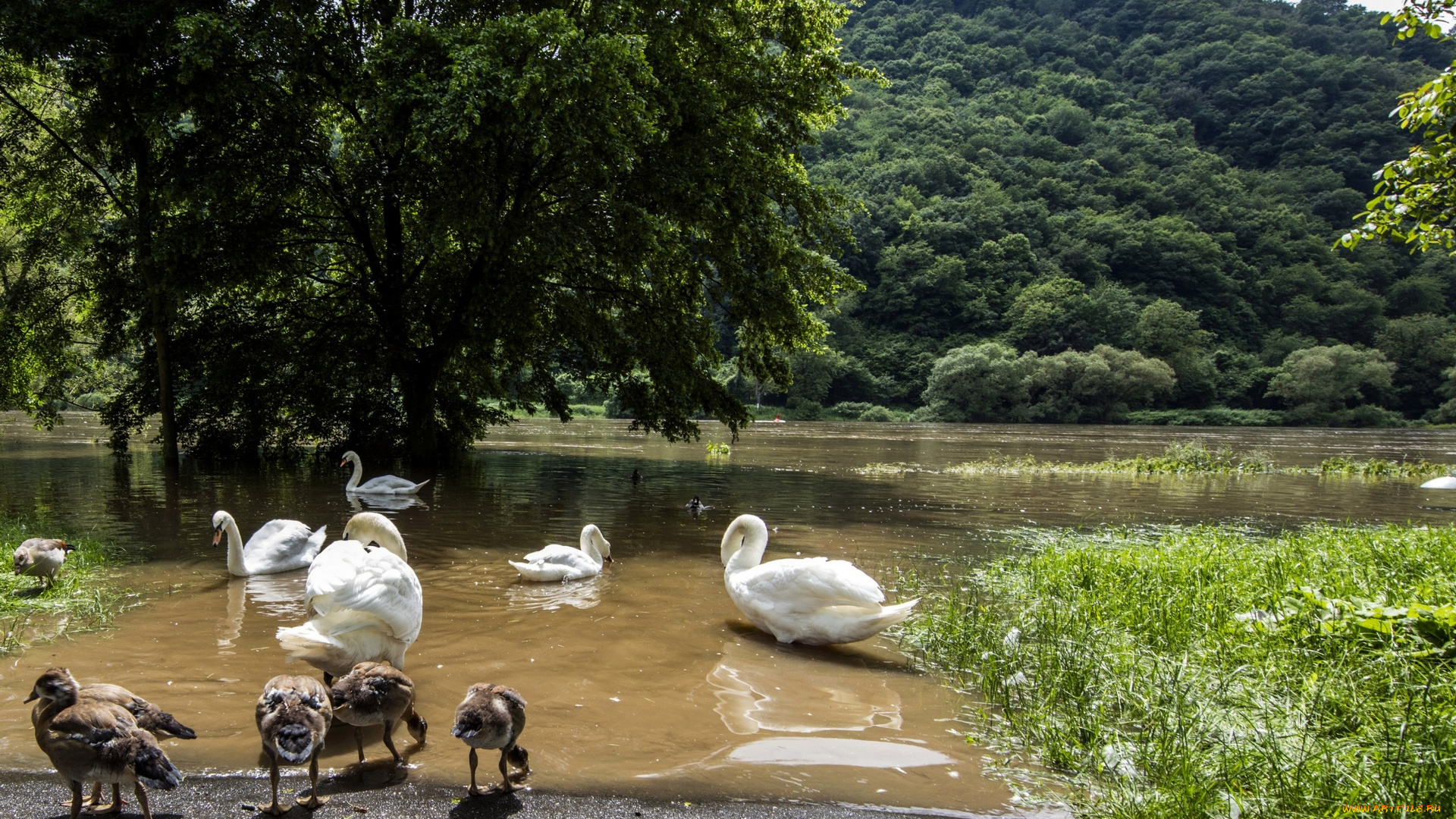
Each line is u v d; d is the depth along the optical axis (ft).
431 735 18.54
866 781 16.78
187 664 22.07
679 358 76.89
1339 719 17.40
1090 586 31.73
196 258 63.36
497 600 29.50
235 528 31.83
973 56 631.97
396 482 56.34
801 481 73.97
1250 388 357.00
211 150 63.72
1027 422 308.40
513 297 70.54
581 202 67.77
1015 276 398.42
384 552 21.81
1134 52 641.81
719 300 78.02
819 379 322.34
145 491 55.62
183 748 17.30
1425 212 29.94
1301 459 133.39
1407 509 65.16
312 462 78.89
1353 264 429.38
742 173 68.03
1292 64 573.74
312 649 19.56
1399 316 412.77
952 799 16.20
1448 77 28.50
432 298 75.77
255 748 17.48
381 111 56.08
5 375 79.15
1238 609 26.32
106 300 76.38
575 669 22.66
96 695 15.37
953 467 94.22
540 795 15.88
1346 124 531.91
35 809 15.08
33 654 22.54
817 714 20.17
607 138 58.80
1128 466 101.09
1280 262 436.35
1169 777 15.87
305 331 80.43
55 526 40.81
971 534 46.55
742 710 20.29
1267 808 14.52
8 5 55.26
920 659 24.90
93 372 98.22
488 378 85.51
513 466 79.56
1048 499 65.98
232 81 58.70
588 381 87.20
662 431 83.61
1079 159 508.94
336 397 80.28
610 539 41.75
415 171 62.39
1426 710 16.62
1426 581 26.25
